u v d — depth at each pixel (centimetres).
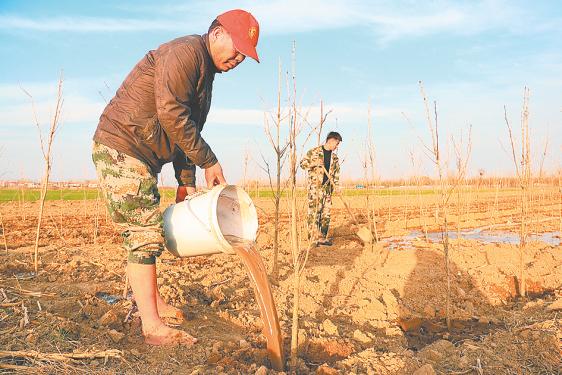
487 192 2708
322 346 360
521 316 451
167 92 298
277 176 520
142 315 328
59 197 2119
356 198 2070
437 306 492
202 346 332
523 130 537
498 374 318
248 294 497
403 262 666
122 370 287
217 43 323
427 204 1900
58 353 293
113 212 320
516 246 794
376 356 334
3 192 2194
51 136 512
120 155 316
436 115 426
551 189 1741
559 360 336
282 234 941
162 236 324
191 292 483
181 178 387
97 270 547
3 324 329
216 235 307
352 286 538
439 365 329
